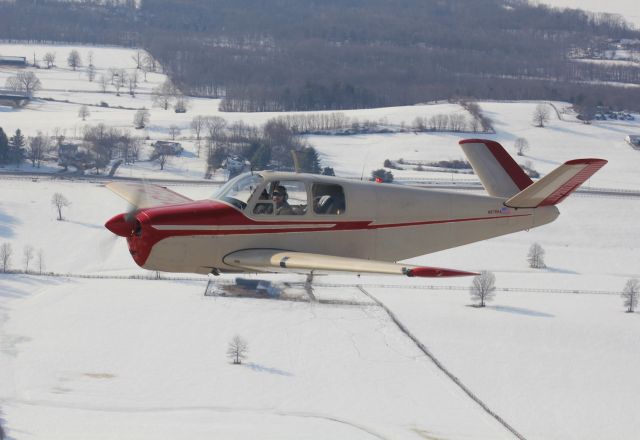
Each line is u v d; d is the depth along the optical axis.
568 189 85.25
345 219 78.00
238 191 76.62
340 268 69.44
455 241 83.62
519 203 85.56
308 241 77.06
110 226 75.00
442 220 82.50
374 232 79.44
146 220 74.12
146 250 74.31
